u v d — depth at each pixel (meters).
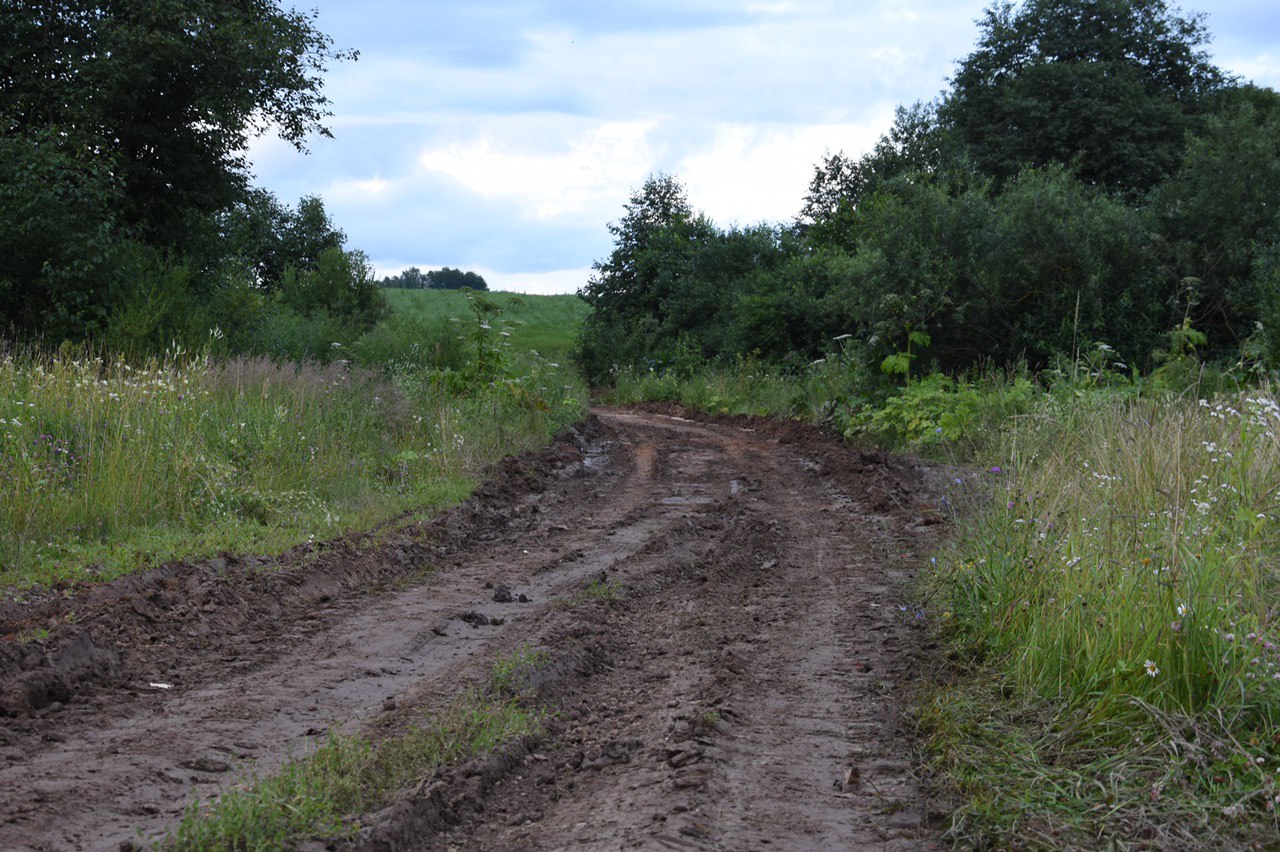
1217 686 4.81
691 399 30.33
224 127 23.19
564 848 3.90
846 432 18.83
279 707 5.55
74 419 10.66
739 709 5.61
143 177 23.34
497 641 6.98
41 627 6.34
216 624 7.11
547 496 13.91
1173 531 5.86
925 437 16.05
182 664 6.29
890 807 4.33
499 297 82.81
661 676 6.29
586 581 8.79
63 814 4.00
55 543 8.39
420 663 6.52
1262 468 6.95
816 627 7.45
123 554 8.22
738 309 34.69
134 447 10.33
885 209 21.14
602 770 4.78
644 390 35.69
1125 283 19.84
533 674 6.07
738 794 4.43
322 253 48.22
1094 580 5.74
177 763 4.64
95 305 19.05
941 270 19.48
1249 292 18.75
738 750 4.99
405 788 4.33
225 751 4.85
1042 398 15.03
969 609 6.91
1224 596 5.16
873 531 11.19
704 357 38.94
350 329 25.36
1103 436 8.68
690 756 4.82
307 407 14.01
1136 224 20.17
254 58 22.61
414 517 10.93
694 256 43.38
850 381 21.53
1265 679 4.69
